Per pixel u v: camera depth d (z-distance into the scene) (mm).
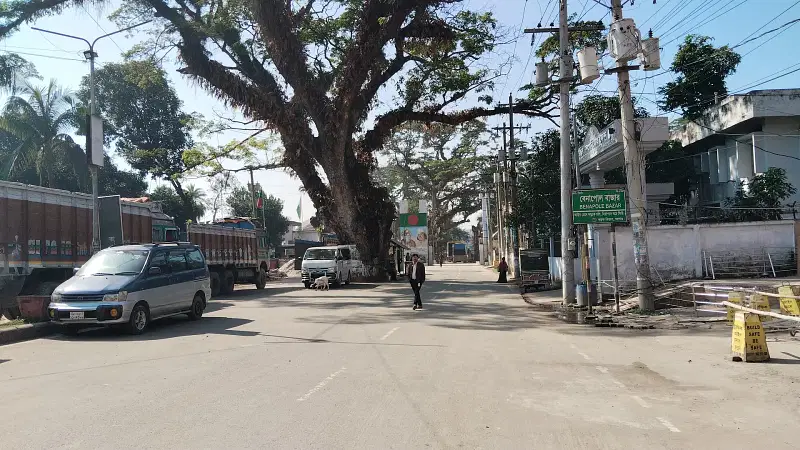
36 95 35250
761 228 19516
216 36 27750
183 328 13078
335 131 30016
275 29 27578
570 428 5508
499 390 7027
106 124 46281
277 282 37688
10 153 36781
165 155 46625
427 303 19750
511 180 32531
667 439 5184
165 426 5504
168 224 21094
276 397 6629
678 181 32375
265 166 35875
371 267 34812
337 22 32281
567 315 15539
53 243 14859
